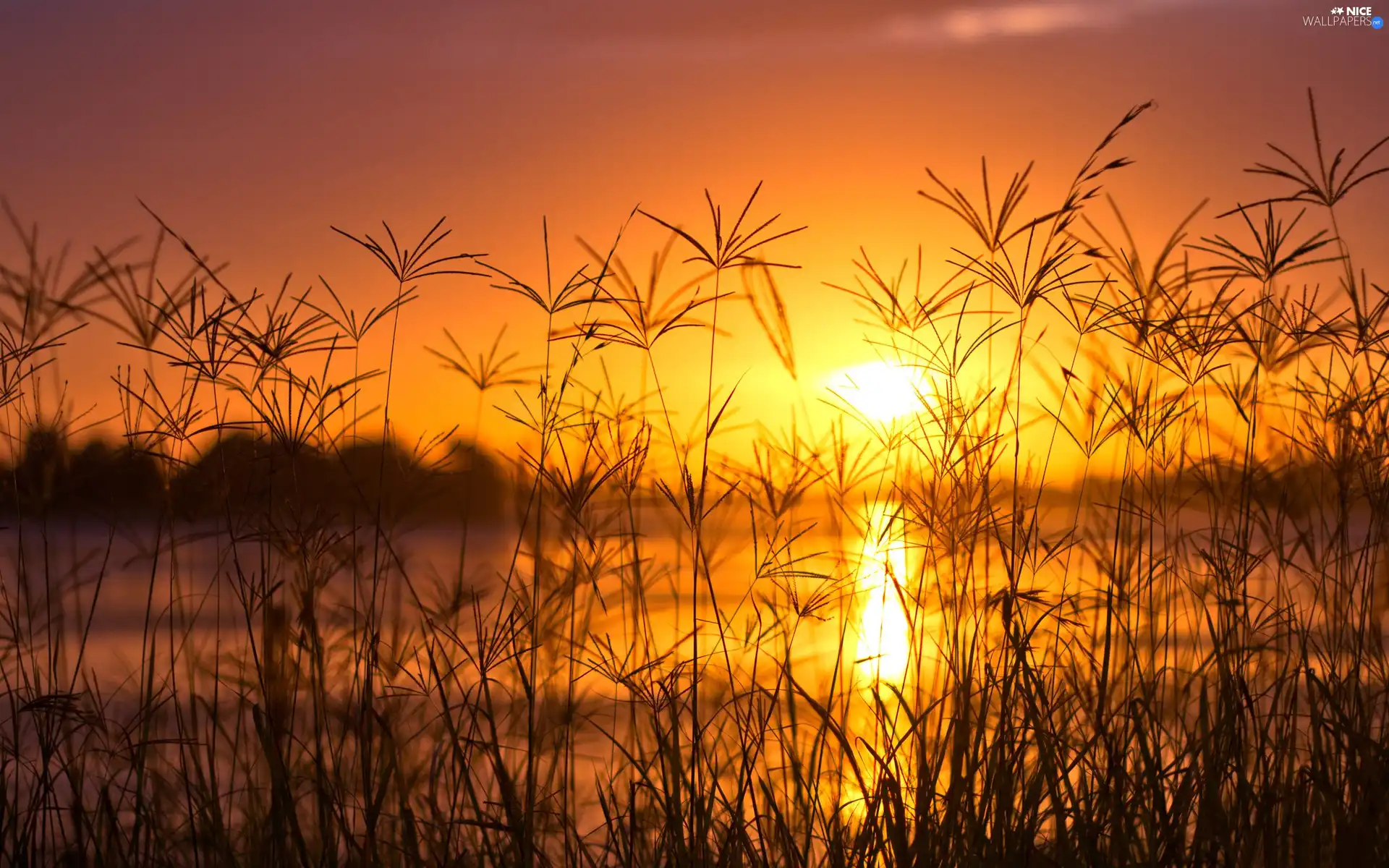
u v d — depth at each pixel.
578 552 2.16
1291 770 1.89
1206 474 2.28
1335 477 2.11
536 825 2.12
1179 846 1.80
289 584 2.14
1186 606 2.32
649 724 2.38
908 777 2.04
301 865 1.91
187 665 2.20
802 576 2.03
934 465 2.17
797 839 2.11
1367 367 2.13
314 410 2.03
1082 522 2.29
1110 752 1.81
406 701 2.22
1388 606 2.06
